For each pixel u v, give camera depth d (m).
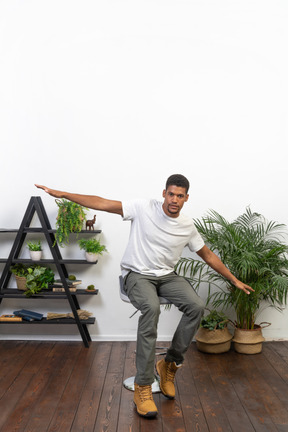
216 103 3.94
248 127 3.96
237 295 3.60
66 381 3.09
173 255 2.86
